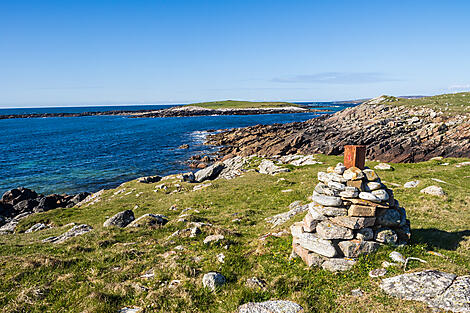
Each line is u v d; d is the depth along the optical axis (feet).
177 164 227.81
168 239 53.98
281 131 326.65
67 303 31.81
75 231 69.26
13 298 32.91
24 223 95.30
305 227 40.81
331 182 39.32
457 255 37.19
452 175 95.66
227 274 36.35
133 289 34.01
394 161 184.55
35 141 352.49
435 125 211.41
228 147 284.00
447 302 25.84
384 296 28.84
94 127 538.47
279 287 32.55
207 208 88.69
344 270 34.58
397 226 39.73
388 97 405.18
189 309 29.94
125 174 197.16
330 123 355.36
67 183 175.63
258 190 103.81
